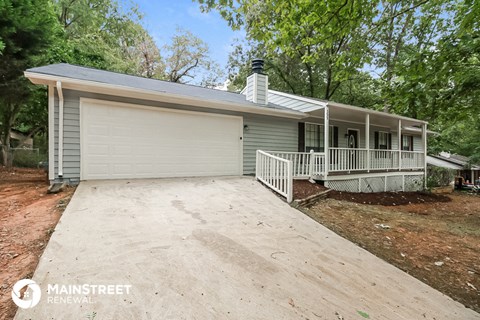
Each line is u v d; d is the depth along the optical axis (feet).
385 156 39.40
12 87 28.68
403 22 36.68
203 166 26.02
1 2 23.18
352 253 12.09
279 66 59.67
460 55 16.38
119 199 15.74
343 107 29.60
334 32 14.93
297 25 15.28
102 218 12.54
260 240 11.98
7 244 9.59
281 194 20.25
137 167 22.49
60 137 19.30
